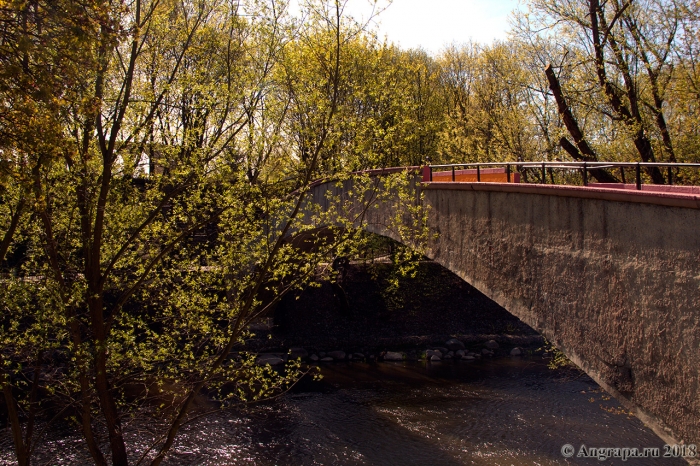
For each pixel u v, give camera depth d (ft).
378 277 115.65
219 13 36.29
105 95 32.27
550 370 84.33
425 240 44.65
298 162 36.06
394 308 109.91
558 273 29.09
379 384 79.71
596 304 26.37
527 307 32.04
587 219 26.84
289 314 105.81
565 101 53.62
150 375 35.58
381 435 59.47
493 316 113.29
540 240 30.71
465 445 55.88
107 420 32.53
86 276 32.01
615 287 25.02
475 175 44.57
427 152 99.96
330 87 35.91
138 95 33.42
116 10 26.53
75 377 31.81
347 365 91.61
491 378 81.41
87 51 23.17
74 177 31.27
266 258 36.65
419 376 83.97
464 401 70.38
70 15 22.20
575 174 59.47
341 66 35.60
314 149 35.50
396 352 97.71
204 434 58.59
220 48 37.86
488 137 84.12
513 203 33.30
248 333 37.65
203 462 52.24
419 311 112.06
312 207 36.27
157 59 34.99
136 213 35.32
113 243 35.68
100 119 30.25
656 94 50.24
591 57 52.80
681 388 21.52
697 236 20.65
